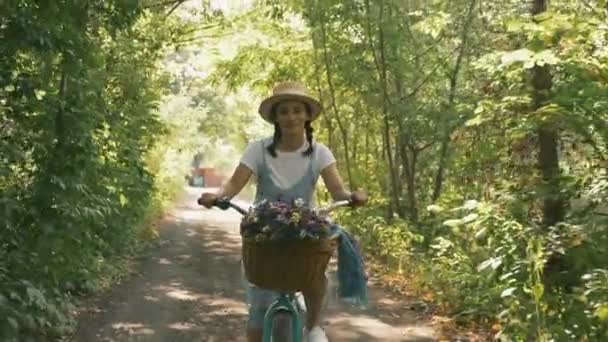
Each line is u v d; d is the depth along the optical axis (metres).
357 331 7.79
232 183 4.27
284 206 3.83
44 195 7.03
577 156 7.42
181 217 23.11
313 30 14.11
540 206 7.18
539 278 5.80
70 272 8.18
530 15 8.04
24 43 6.12
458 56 12.68
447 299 8.59
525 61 6.57
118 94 11.54
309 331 4.08
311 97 4.18
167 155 25.75
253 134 28.59
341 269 4.18
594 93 6.12
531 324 5.85
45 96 7.20
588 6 7.45
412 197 14.12
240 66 17.50
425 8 13.12
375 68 13.70
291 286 3.88
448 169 13.26
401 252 11.89
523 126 6.84
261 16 16.81
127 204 11.50
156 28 13.77
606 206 6.31
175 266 12.19
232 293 9.84
